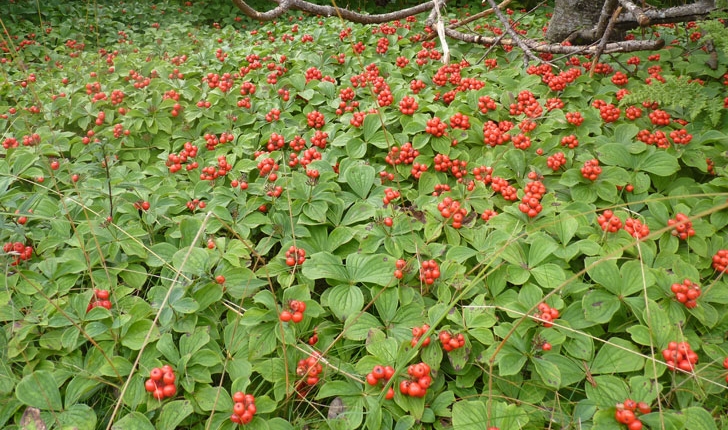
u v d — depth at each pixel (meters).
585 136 0.72
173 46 1.47
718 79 0.90
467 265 0.57
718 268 0.51
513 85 0.90
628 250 0.54
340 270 0.54
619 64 0.97
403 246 0.59
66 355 0.48
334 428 0.42
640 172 0.65
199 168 0.76
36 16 1.79
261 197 0.66
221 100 0.93
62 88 1.04
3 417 0.43
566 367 0.45
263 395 0.46
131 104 0.96
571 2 1.10
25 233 0.59
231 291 0.53
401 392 0.43
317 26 1.41
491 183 0.68
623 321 0.49
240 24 2.18
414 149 0.73
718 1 0.76
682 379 0.43
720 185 0.61
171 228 0.64
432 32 1.17
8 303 0.51
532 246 0.54
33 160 0.71
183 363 0.45
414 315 0.51
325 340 0.50
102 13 1.87
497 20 1.52
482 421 0.41
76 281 0.55
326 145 0.80
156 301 0.51
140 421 0.42
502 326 0.47
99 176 0.73
